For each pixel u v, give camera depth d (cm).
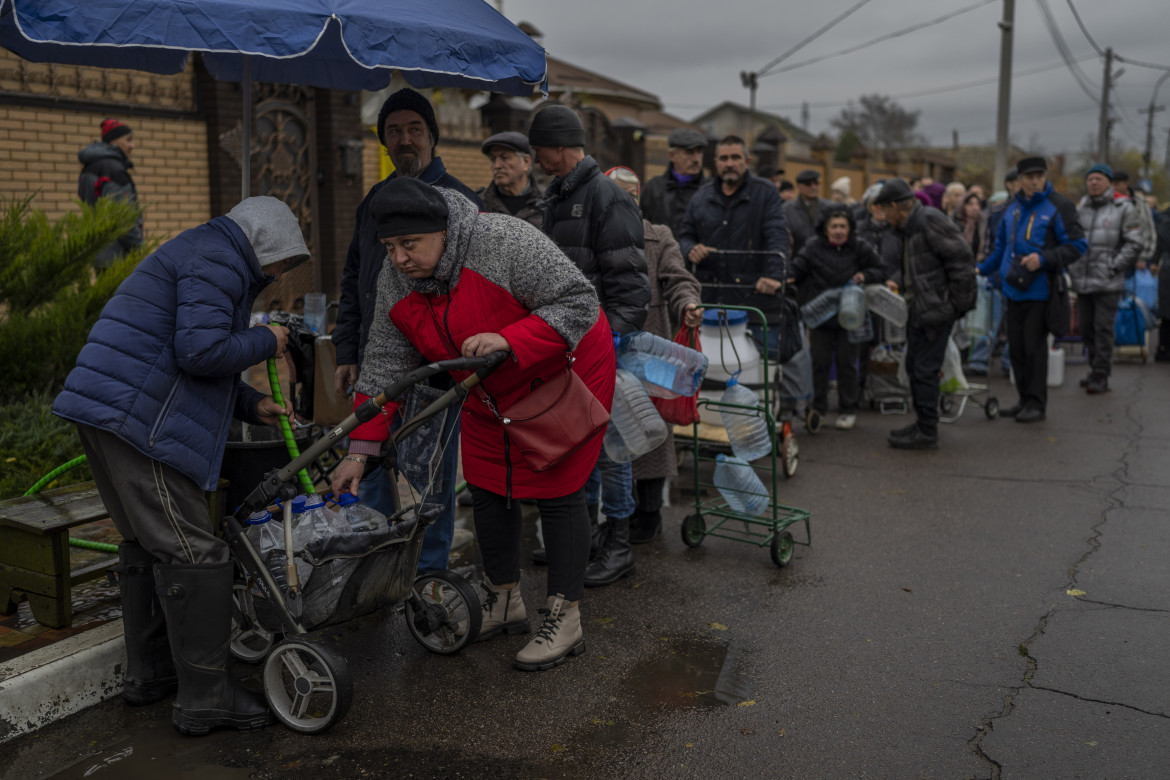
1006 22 2080
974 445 770
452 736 326
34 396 541
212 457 319
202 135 1006
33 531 360
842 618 426
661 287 504
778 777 302
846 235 767
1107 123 4362
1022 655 388
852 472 686
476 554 505
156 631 341
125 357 303
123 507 321
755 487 505
